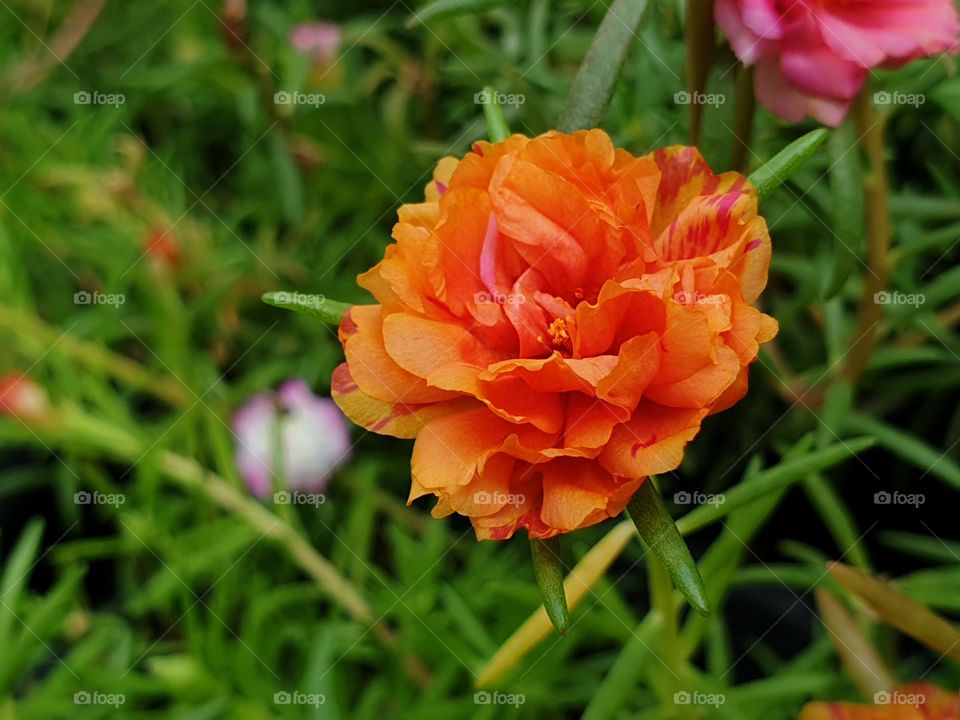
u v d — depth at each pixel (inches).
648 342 5.0
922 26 6.0
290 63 9.4
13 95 10.1
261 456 9.0
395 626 8.7
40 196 9.3
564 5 9.4
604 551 6.3
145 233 9.2
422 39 10.6
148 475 8.1
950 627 6.1
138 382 9.0
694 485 9.0
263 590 8.2
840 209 6.6
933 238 7.5
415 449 5.4
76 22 10.2
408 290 5.4
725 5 6.1
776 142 7.1
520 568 8.5
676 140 8.1
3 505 10.2
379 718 8.2
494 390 5.3
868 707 6.2
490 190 5.4
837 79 6.0
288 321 10.2
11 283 8.7
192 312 9.3
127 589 9.1
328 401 9.2
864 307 7.6
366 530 8.4
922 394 9.1
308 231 10.2
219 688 7.2
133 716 7.6
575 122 6.2
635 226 5.4
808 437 6.4
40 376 8.5
